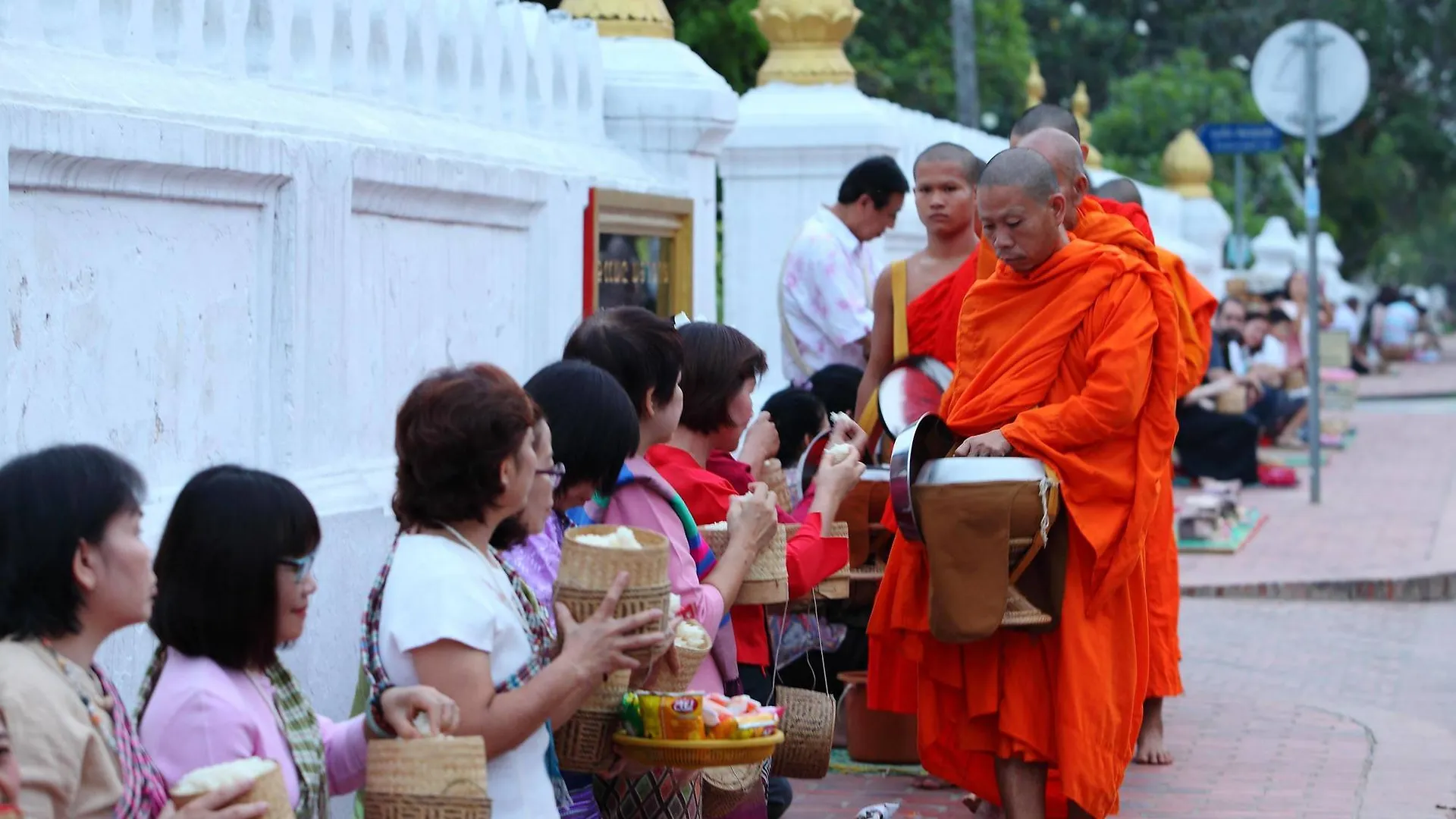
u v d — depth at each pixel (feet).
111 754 9.73
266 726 10.74
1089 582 18.67
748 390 16.84
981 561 18.07
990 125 87.86
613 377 14.24
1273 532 48.24
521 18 23.57
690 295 26.89
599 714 13.06
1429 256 278.05
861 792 22.48
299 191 16.89
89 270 14.40
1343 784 22.90
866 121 32.45
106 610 9.88
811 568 16.51
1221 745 25.34
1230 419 57.41
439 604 11.43
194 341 15.84
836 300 27.02
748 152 32.91
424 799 10.71
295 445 17.12
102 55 15.17
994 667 18.89
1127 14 132.36
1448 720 27.73
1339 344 102.01
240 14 17.29
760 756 13.05
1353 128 147.13
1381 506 53.57
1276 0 135.64
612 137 26.78
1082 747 18.45
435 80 21.45
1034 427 18.48
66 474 9.79
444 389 11.75
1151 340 18.79
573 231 23.26
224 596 10.48
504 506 11.88
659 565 12.39
